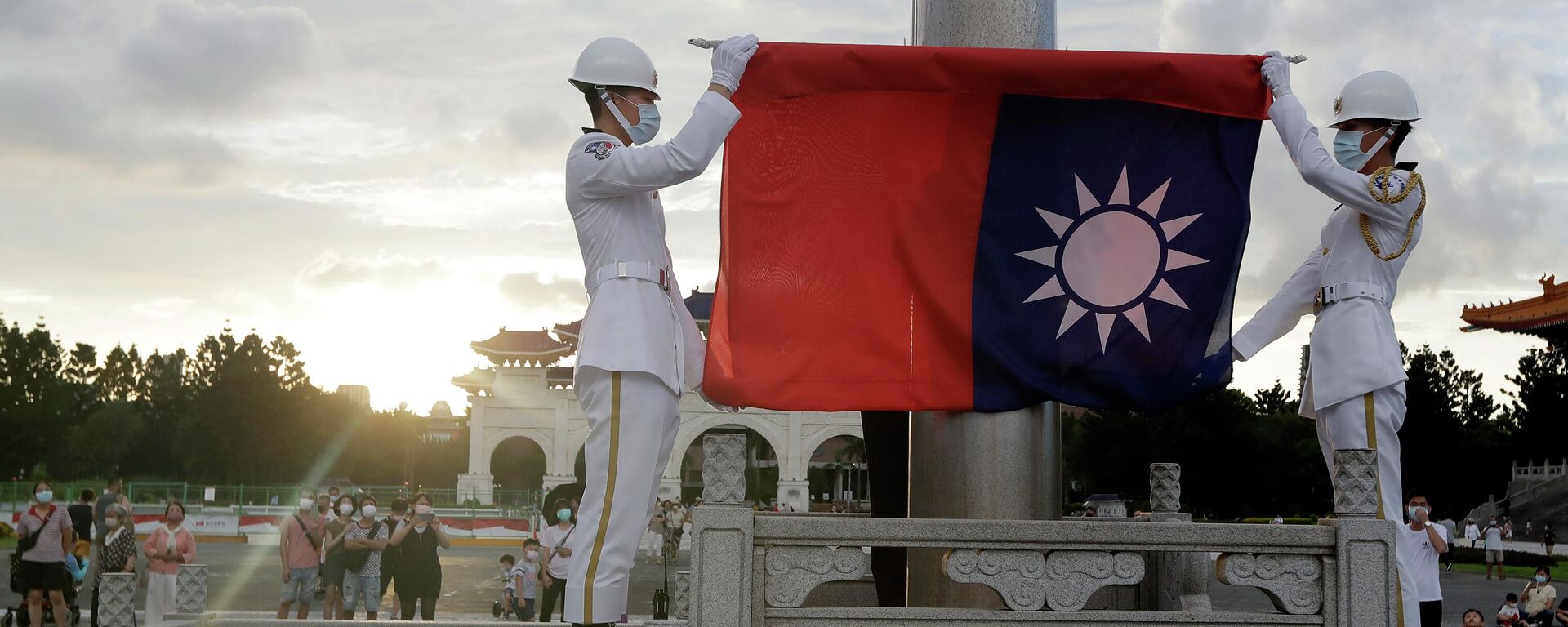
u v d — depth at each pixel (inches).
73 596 677.3
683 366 212.8
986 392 232.2
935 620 187.0
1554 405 2650.1
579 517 201.0
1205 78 233.9
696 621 181.3
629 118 213.6
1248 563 191.0
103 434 4259.4
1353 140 231.0
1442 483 2733.8
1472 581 1332.4
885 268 235.3
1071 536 188.2
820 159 236.1
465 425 4913.9
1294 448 2349.9
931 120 237.0
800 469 3036.4
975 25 246.2
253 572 1232.8
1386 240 225.8
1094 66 232.2
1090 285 236.8
